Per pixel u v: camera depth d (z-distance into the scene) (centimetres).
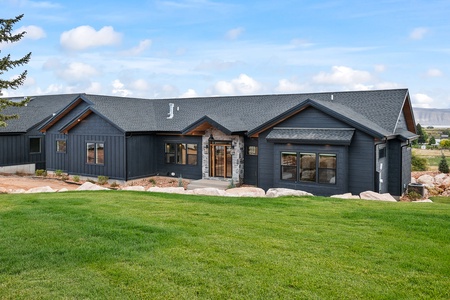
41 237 696
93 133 2169
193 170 2142
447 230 765
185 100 2591
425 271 558
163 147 2236
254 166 1958
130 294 486
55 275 538
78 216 859
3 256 602
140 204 1020
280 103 2191
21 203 1032
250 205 1030
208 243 667
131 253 617
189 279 524
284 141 1617
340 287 504
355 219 863
